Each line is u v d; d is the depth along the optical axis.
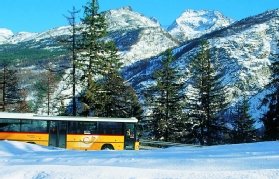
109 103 50.56
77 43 45.44
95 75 47.75
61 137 36.12
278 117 44.78
